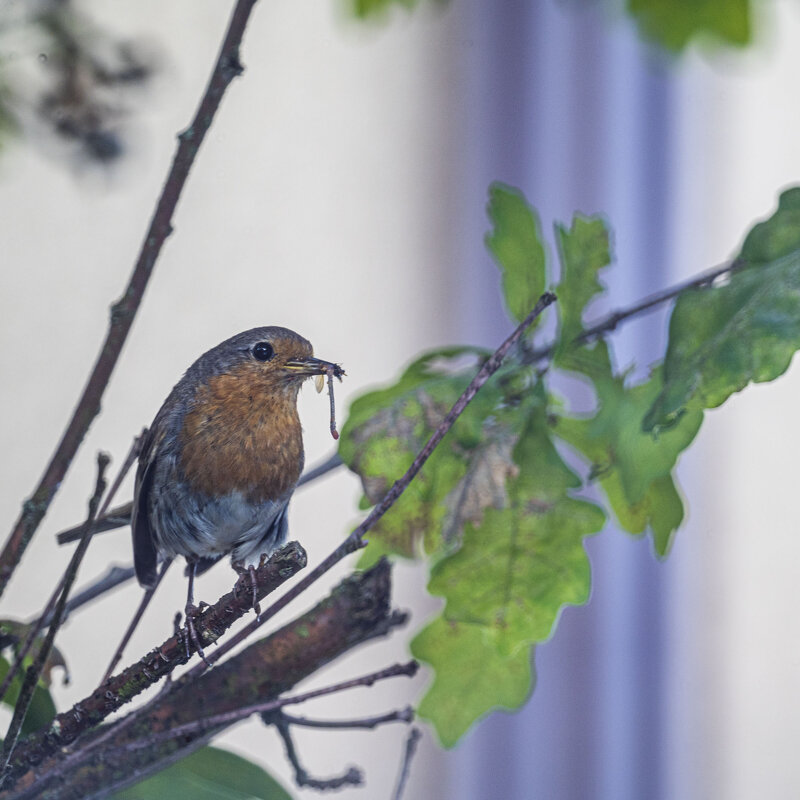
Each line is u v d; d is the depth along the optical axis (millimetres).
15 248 9484
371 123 11188
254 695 4273
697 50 6609
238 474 5328
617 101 12102
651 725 11555
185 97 9477
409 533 4262
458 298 11461
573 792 11398
